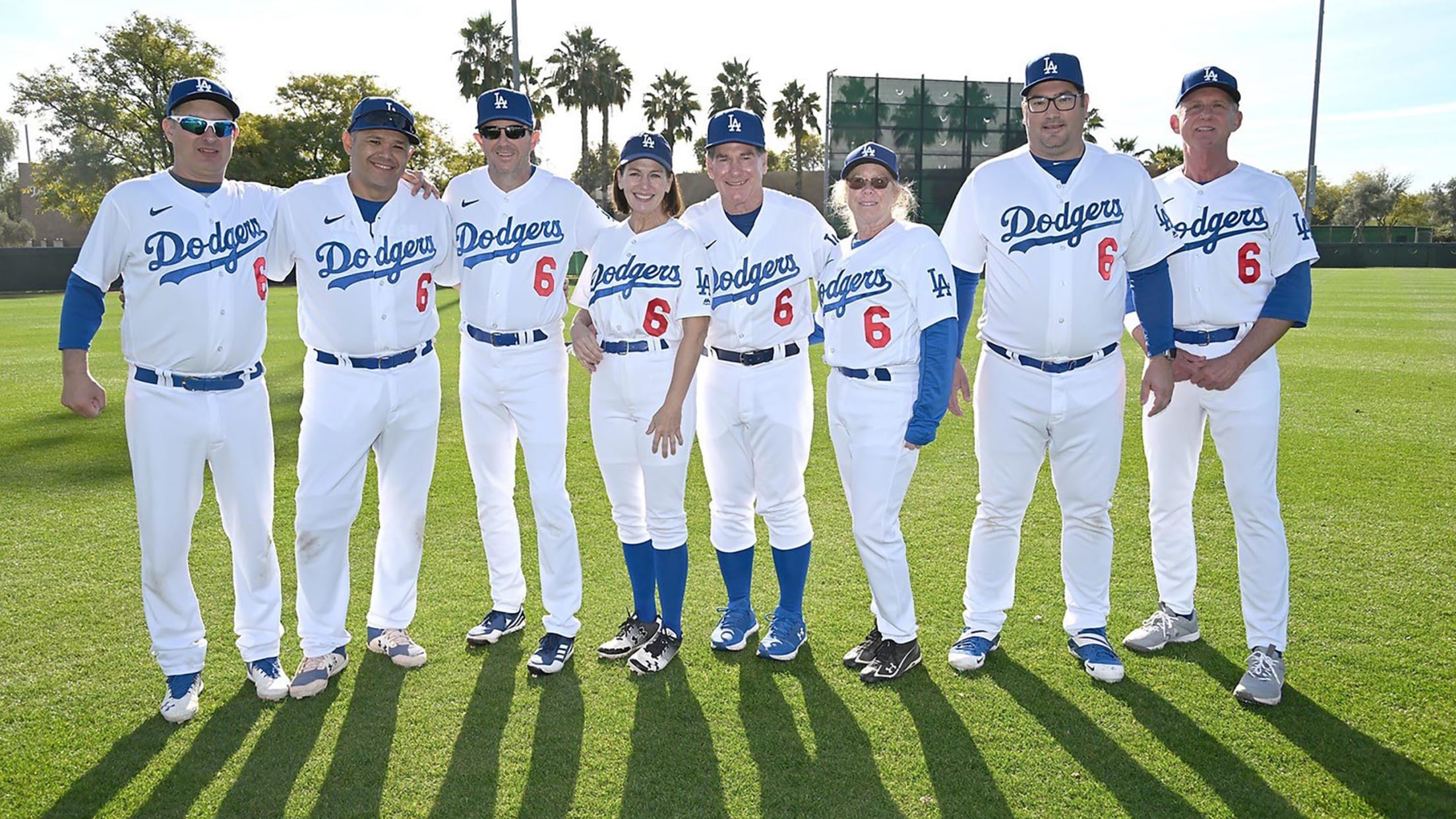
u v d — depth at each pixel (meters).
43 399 9.04
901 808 2.55
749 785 2.66
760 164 3.37
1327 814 2.49
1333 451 6.39
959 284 3.45
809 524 3.63
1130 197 3.12
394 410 3.37
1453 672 3.25
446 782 2.69
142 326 2.95
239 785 2.68
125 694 3.21
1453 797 2.54
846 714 3.06
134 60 39.84
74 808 2.56
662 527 3.50
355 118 3.19
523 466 6.67
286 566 4.53
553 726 3.00
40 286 31.47
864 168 3.12
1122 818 2.49
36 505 5.41
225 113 3.02
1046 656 3.47
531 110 3.44
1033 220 3.15
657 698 3.19
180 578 3.09
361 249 3.24
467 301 3.53
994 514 3.41
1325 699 3.08
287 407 8.54
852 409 3.26
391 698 3.19
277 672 3.25
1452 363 10.32
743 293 3.40
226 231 3.03
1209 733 2.90
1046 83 3.07
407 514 3.51
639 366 3.40
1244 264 3.20
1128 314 3.71
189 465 3.04
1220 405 3.21
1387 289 22.72
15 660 3.45
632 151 3.24
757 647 3.62
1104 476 3.30
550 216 3.51
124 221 2.91
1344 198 68.88
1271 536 3.15
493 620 3.70
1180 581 3.55
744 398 3.45
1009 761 2.77
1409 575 4.14
